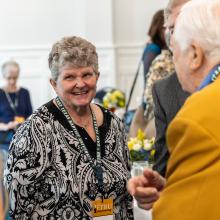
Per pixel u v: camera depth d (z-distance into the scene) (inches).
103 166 82.7
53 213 79.7
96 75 84.4
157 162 91.3
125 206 85.7
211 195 50.9
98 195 81.4
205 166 51.5
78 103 82.1
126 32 349.1
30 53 335.9
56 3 339.6
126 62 348.8
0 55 333.7
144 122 130.2
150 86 116.7
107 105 200.7
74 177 80.1
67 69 82.1
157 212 54.5
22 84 334.0
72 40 83.6
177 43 59.2
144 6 350.9
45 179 80.0
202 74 57.5
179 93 90.0
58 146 80.7
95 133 84.3
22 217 80.0
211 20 56.2
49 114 81.9
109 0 338.3
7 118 259.8
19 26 335.9
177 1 86.7
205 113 52.6
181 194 52.7
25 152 79.4
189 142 52.3
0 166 64.7
